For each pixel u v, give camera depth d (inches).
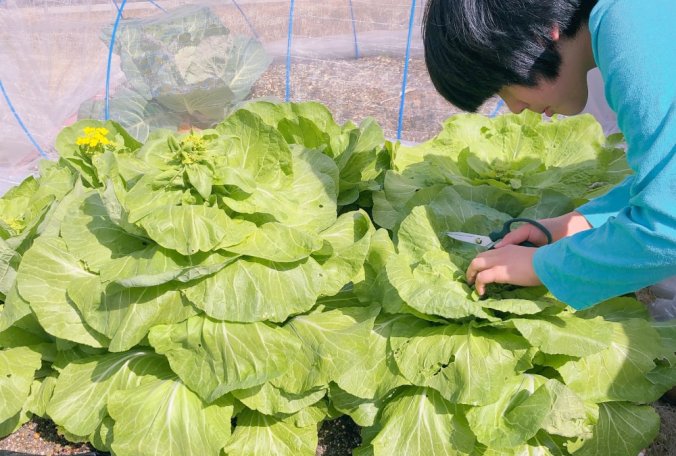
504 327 87.8
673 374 92.1
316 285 90.4
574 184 124.0
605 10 64.2
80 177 113.4
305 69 292.0
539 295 89.0
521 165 128.0
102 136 122.4
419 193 113.8
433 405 88.7
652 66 59.4
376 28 319.6
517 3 66.5
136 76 235.9
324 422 104.9
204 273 85.7
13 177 200.1
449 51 71.4
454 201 106.4
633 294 120.3
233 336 87.0
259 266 90.1
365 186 125.1
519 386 86.4
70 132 132.3
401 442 86.6
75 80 243.9
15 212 119.3
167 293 89.7
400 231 101.1
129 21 253.4
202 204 89.7
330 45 305.6
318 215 101.0
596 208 93.0
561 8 66.7
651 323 100.0
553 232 91.8
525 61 68.8
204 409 89.0
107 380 94.2
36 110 226.5
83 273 95.7
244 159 99.9
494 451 86.5
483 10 67.4
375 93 264.7
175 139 90.7
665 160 59.2
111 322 89.4
